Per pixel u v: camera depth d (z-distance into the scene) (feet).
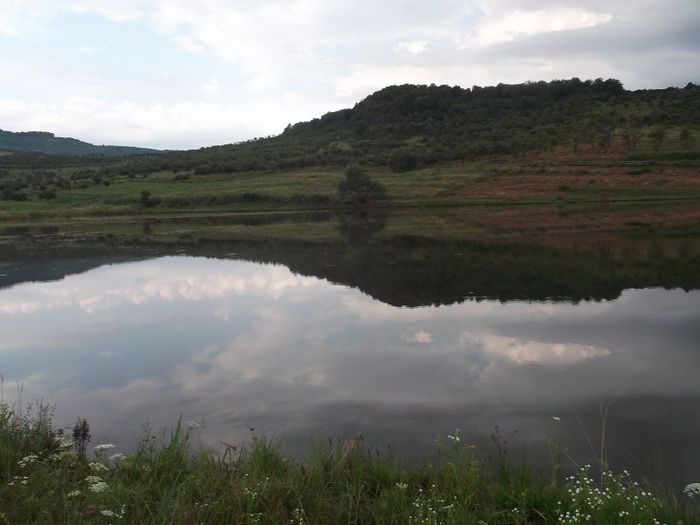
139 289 87.30
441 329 57.16
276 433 33.17
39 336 60.44
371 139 535.19
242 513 17.10
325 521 17.03
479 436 32.04
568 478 21.93
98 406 39.14
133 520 16.48
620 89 554.46
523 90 631.97
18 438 24.89
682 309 60.54
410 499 18.76
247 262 113.09
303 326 61.16
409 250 119.65
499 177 281.95
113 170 439.22
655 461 28.17
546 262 95.71
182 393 41.42
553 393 39.01
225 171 392.06
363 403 38.11
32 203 298.97
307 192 289.33
